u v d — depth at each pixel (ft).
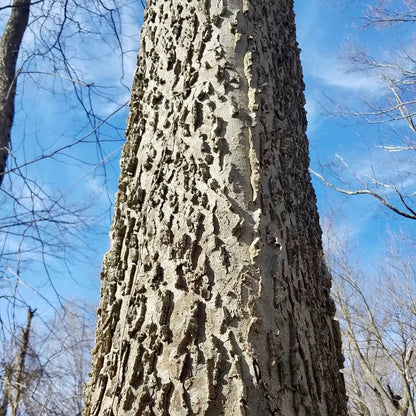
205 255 5.20
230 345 4.65
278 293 5.12
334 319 6.16
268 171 5.97
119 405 4.70
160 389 4.59
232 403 4.37
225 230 5.33
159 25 7.63
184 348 4.71
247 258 5.16
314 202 7.06
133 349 4.96
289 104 7.30
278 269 5.29
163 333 4.86
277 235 5.55
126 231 6.06
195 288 4.99
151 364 4.77
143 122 6.84
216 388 4.46
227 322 4.77
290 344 4.98
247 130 6.07
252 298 4.92
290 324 5.09
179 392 4.50
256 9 7.57
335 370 5.65
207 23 7.02
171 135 6.27
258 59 6.93
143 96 7.19
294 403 4.67
